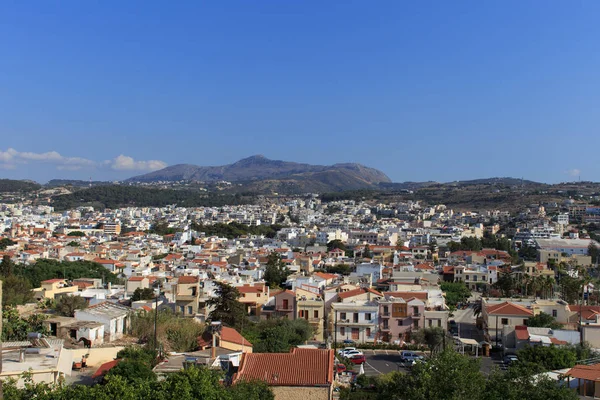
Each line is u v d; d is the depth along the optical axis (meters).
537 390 66.75
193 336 99.62
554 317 145.00
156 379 72.94
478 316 160.12
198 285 147.62
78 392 57.56
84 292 162.00
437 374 67.06
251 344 100.19
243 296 155.25
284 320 130.50
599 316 140.25
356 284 187.75
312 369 68.69
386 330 140.62
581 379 79.69
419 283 191.12
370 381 91.62
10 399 54.53
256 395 62.56
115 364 77.56
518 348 123.69
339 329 142.38
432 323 140.25
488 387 67.81
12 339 85.94
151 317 108.81
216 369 74.06
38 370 63.19
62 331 96.06
